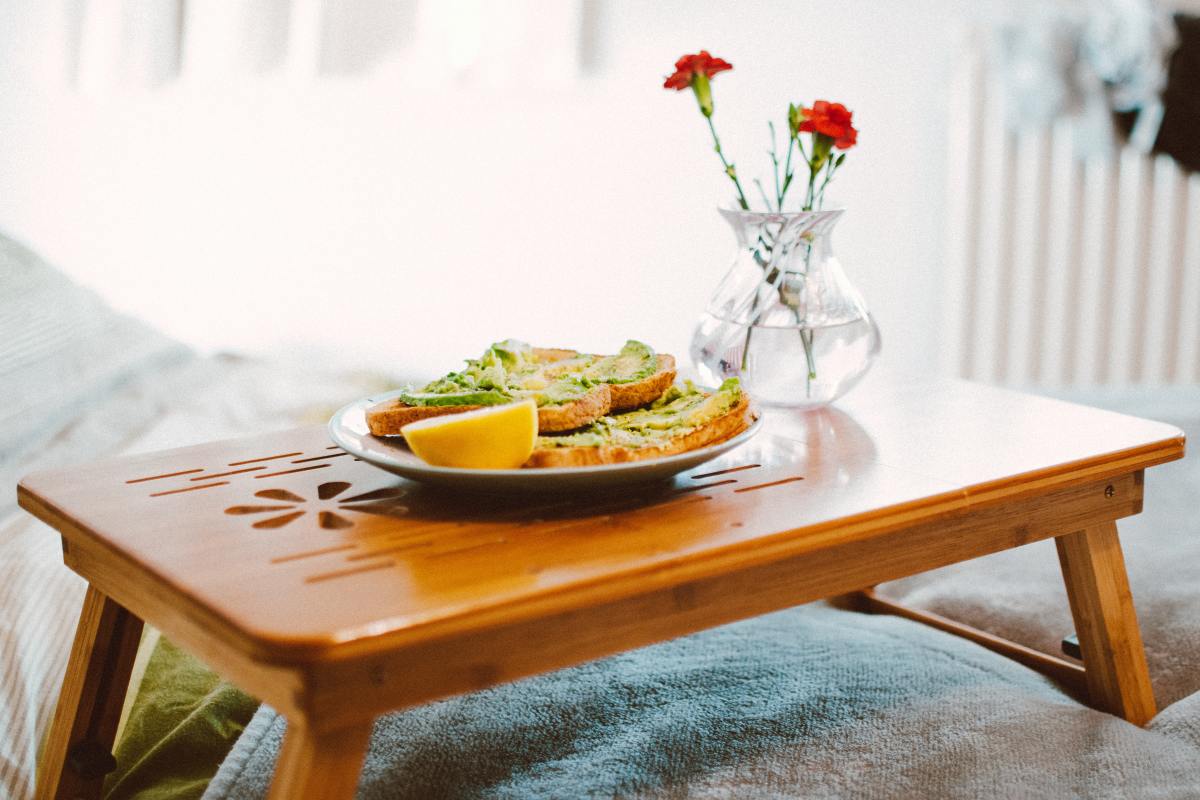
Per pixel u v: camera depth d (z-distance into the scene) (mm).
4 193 1635
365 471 1117
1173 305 2203
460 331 1931
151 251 1735
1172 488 1565
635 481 1050
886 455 1150
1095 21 2051
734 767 1100
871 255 2119
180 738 1143
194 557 972
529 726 1146
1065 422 1235
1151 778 1098
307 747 902
